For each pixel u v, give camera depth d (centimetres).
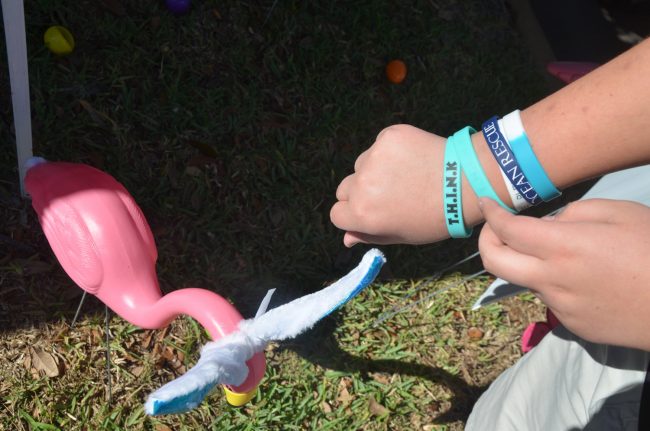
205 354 89
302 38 242
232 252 200
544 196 82
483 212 74
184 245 194
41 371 166
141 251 132
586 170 78
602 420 117
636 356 114
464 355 210
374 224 91
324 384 190
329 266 209
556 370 135
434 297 216
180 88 214
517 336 220
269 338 92
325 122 230
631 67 73
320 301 86
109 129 198
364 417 188
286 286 201
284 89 230
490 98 265
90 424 165
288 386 186
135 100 206
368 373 197
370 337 202
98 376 171
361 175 92
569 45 302
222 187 207
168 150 204
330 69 241
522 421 143
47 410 162
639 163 77
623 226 66
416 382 200
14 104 155
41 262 177
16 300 171
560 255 67
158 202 196
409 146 89
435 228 89
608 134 75
